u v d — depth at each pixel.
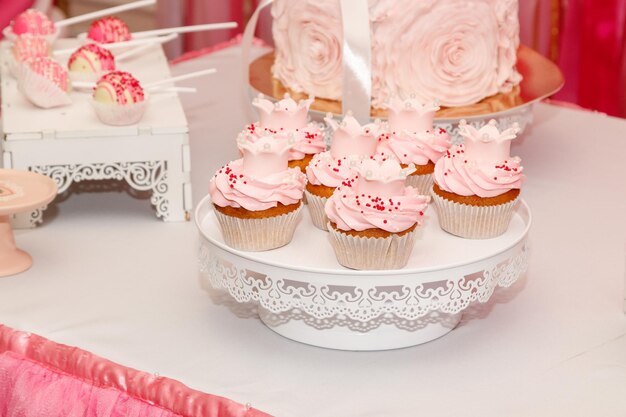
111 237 1.39
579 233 1.40
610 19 2.23
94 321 1.22
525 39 2.38
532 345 1.18
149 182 1.43
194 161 1.59
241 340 1.18
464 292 1.12
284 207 1.17
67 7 3.01
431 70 1.47
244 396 1.10
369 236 1.13
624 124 1.76
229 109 1.79
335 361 1.15
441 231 1.23
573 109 1.82
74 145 1.41
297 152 1.28
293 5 1.52
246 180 1.16
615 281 1.30
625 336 1.20
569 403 1.09
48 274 1.31
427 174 1.28
